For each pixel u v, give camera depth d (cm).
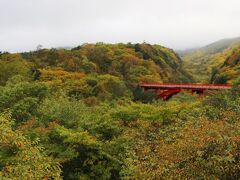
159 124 3044
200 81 15575
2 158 1839
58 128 2739
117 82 7994
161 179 1531
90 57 11656
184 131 1933
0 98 3656
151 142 2206
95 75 8919
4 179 1547
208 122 1923
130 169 1775
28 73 8762
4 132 1795
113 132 2944
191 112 3203
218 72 12950
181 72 16000
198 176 1449
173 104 4272
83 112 3459
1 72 7712
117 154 2716
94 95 7538
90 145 2648
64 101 3453
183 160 1523
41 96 4028
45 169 1848
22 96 3747
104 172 2631
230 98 3388
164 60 15362
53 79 8719
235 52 13725
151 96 8144
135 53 13612
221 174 1416
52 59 10688
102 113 3647
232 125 1741
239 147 1442
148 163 1659
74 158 2680
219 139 1469
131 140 2759
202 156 1485
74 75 9075
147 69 11944
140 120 3064
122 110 3303
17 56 10494
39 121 3222
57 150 2630
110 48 13312
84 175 2630
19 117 3512
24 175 1616
